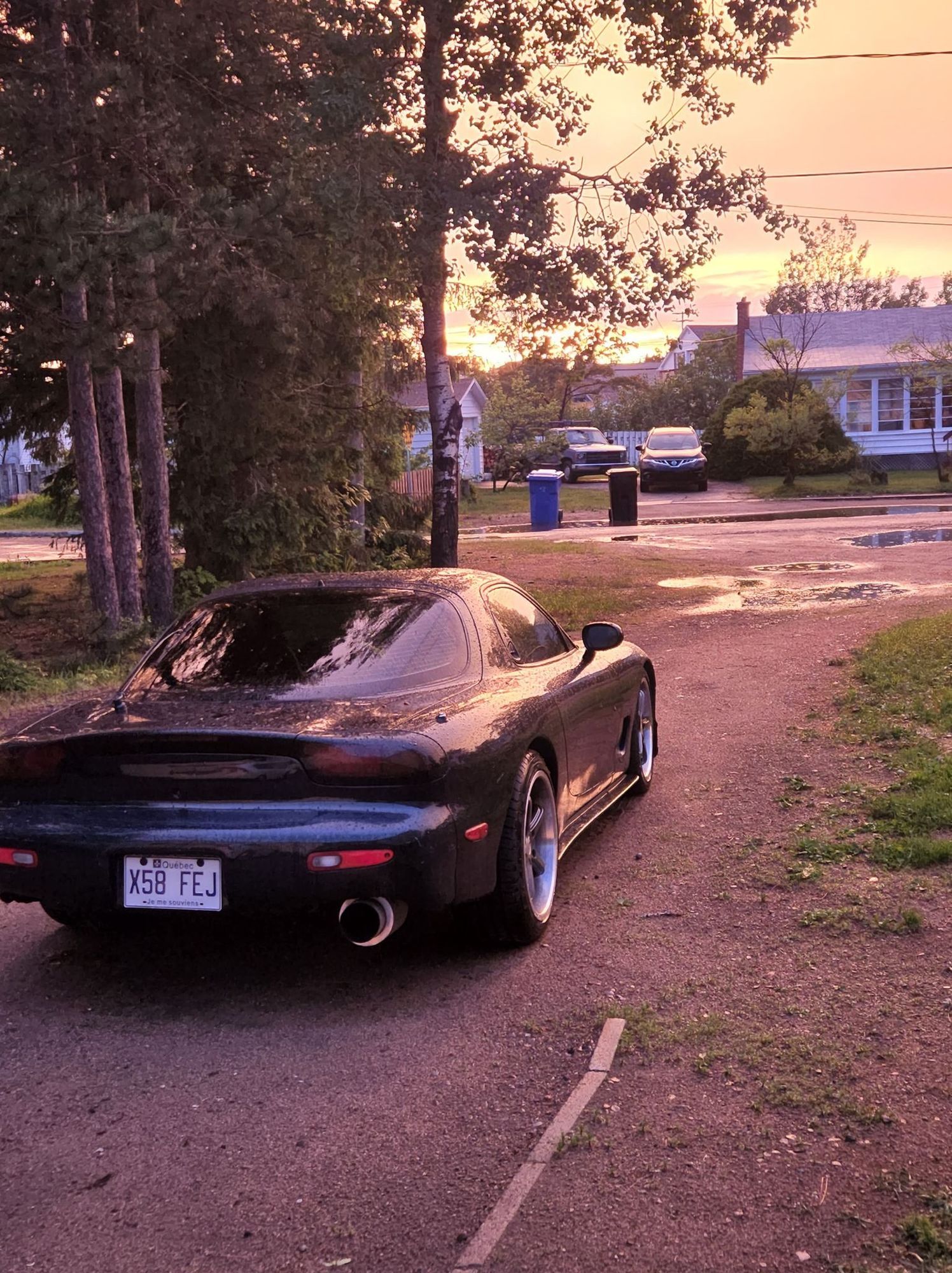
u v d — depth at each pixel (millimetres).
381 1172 3100
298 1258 2750
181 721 4203
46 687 10484
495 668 4996
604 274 14562
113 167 12391
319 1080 3633
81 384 12969
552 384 61875
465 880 4164
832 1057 3564
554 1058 3709
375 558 20719
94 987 4434
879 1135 3123
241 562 16516
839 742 7465
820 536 23984
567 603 15305
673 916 4883
